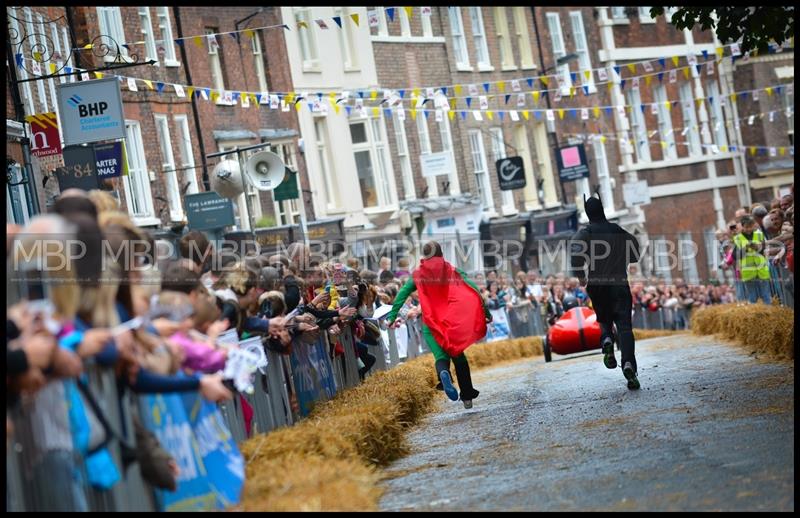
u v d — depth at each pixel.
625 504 19.58
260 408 28.64
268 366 29.78
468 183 112.62
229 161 63.94
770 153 144.50
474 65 115.50
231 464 21.00
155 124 74.19
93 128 46.47
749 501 18.62
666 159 139.62
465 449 29.58
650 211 137.62
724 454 23.12
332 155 96.75
